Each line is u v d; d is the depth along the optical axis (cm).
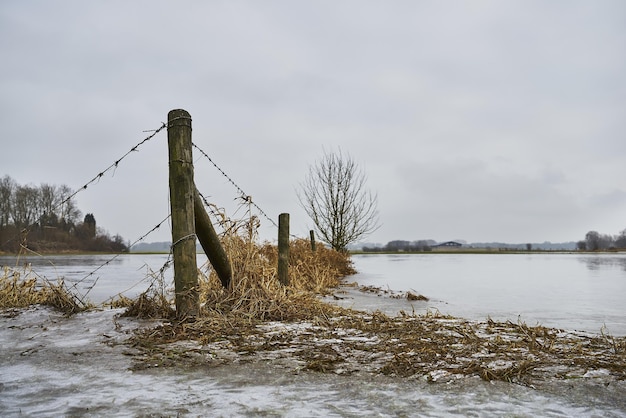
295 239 1576
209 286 646
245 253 665
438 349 387
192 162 541
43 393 278
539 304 855
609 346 422
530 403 261
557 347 408
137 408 251
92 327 499
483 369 321
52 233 5619
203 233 582
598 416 243
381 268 2478
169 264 565
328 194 2631
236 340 423
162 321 515
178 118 530
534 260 3906
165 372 324
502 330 503
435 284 1355
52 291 652
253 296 604
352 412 247
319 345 407
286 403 260
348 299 942
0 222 6712
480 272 2041
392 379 306
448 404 259
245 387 289
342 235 2611
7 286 689
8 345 423
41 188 6988
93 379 307
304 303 643
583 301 909
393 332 475
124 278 1595
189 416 240
